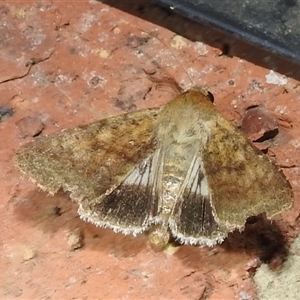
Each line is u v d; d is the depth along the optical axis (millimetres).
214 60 86
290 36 83
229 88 84
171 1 86
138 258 76
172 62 86
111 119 74
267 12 83
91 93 85
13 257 76
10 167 80
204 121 74
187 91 76
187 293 74
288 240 76
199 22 87
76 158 72
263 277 75
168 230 73
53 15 89
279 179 70
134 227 71
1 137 82
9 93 84
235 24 84
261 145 81
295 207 77
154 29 88
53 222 77
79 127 73
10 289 75
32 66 86
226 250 76
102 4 90
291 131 82
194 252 76
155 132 74
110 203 72
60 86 85
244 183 70
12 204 78
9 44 87
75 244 76
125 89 85
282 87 84
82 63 86
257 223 77
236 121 83
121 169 72
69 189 71
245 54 86
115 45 87
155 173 73
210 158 73
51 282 75
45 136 74
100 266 76
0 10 89
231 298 74
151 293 74
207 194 72
